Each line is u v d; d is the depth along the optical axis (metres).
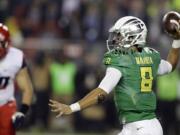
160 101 38.22
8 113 22.19
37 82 39.69
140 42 19.34
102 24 42.44
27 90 22.47
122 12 43.06
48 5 44.25
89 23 42.44
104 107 39.19
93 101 18.59
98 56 40.16
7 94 22.25
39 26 43.59
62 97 39.47
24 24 43.75
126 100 19.00
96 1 43.84
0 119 22.16
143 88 19.09
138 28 19.27
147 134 18.86
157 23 42.50
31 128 39.00
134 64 19.05
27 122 38.94
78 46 40.69
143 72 19.12
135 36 19.23
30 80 22.64
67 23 42.75
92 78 39.31
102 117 39.22
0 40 21.89
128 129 19.12
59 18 43.62
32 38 42.38
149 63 19.30
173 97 38.19
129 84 19.00
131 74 18.98
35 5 44.56
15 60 22.30
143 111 19.06
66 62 39.66
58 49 40.69
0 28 21.95
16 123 21.95
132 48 19.30
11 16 44.50
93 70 39.53
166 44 40.72
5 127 22.16
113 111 39.12
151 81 19.30
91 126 39.25
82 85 39.38
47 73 39.72
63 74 39.47
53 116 39.38
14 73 22.34
